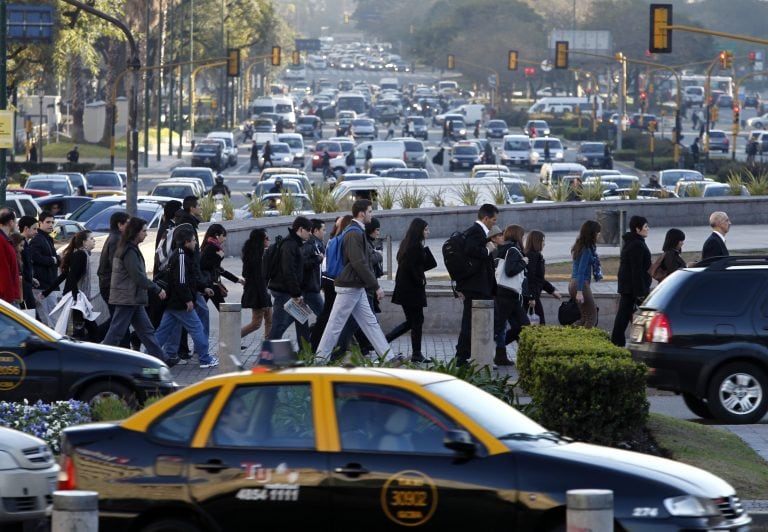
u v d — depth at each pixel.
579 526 18.78
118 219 48.59
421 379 22.67
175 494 22.05
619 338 49.78
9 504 26.11
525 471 21.25
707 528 20.98
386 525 21.47
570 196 105.25
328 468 21.69
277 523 21.77
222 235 51.03
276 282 48.28
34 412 33.72
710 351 38.31
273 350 22.91
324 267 51.03
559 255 82.38
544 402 33.19
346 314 45.91
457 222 94.69
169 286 47.97
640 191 112.12
